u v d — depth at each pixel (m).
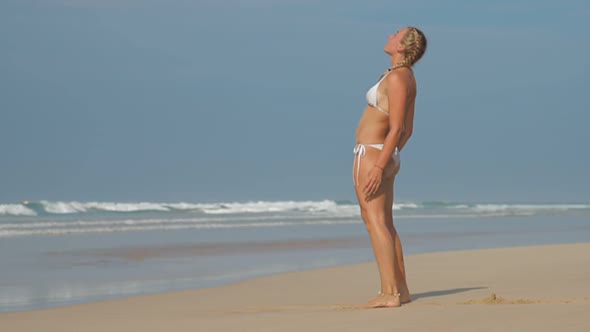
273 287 8.66
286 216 31.64
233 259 13.92
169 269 12.12
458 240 19.23
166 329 4.98
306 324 4.65
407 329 4.18
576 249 13.11
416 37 5.96
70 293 9.18
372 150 5.92
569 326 3.90
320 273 10.16
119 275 11.24
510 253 12.48
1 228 21.91
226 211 37.19
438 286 8.12
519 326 3.98
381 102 5.94
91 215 31.89
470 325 4.12
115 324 5.49
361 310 5.33
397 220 30.06
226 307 6.90
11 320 6.01
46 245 16.83
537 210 44.50
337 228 23.67
